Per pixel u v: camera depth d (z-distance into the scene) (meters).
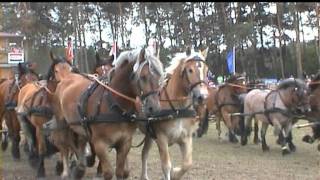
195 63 8.41
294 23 42.88
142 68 7.19
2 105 13.74
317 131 12.91
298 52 40.97
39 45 41.47
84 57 44.19
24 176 10.71
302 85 12.79
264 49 52.62
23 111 10.89
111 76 7.81
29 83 11.94
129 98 7.48
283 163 12.24
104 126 7.48
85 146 9.36
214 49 46.62
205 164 12.11
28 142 11.69
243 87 16.27
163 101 8.42
